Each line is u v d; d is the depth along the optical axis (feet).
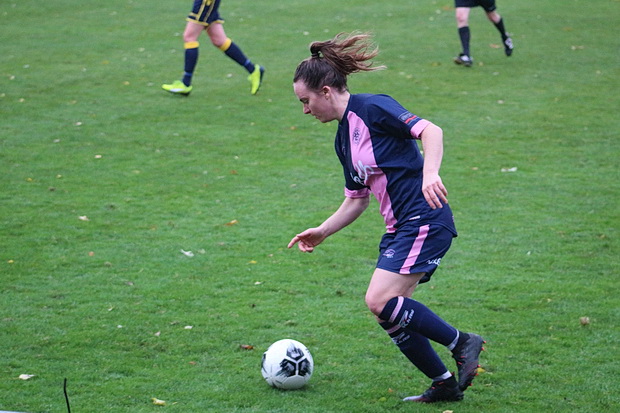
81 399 50.06
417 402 50.21
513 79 154.40
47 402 49.55
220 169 106.73
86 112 132.05
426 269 46.83
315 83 46.80
